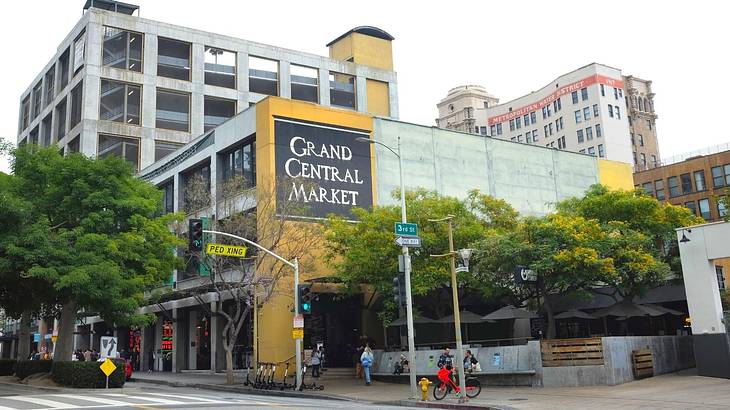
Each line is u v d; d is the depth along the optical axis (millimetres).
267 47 73812
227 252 28734
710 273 27484
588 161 57250
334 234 35750
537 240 32125
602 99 115312
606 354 27016
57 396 22906
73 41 69375
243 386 32438
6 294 34625
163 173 53156
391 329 41375
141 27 67688
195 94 69062
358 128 43531
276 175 38750
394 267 33219
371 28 80375
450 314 39969
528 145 53250
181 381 36656
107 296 28406
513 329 43688
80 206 30531
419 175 45781
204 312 48812
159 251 33906
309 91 75125
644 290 35219
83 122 63188
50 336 65312
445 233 33844
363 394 27500
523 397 23891
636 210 38250
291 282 36562
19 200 27906
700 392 22375
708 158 82125
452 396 25266
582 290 33719
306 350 36688
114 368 27453
